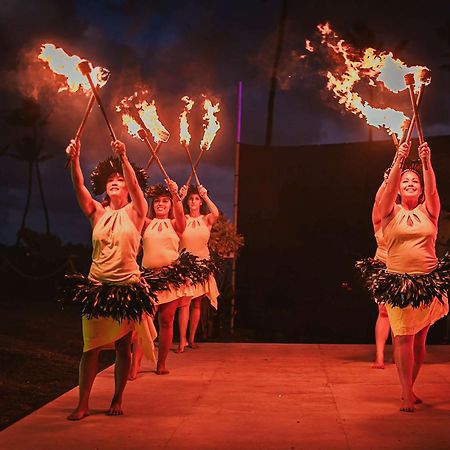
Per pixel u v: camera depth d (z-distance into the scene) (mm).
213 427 4449
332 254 11914
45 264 17516
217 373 6488
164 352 6422
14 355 7883
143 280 4938
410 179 5145
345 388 5730
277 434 4281
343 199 11883
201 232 8453
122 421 4602
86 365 4719
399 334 4973
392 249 5105
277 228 12250
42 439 4176
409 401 4910
